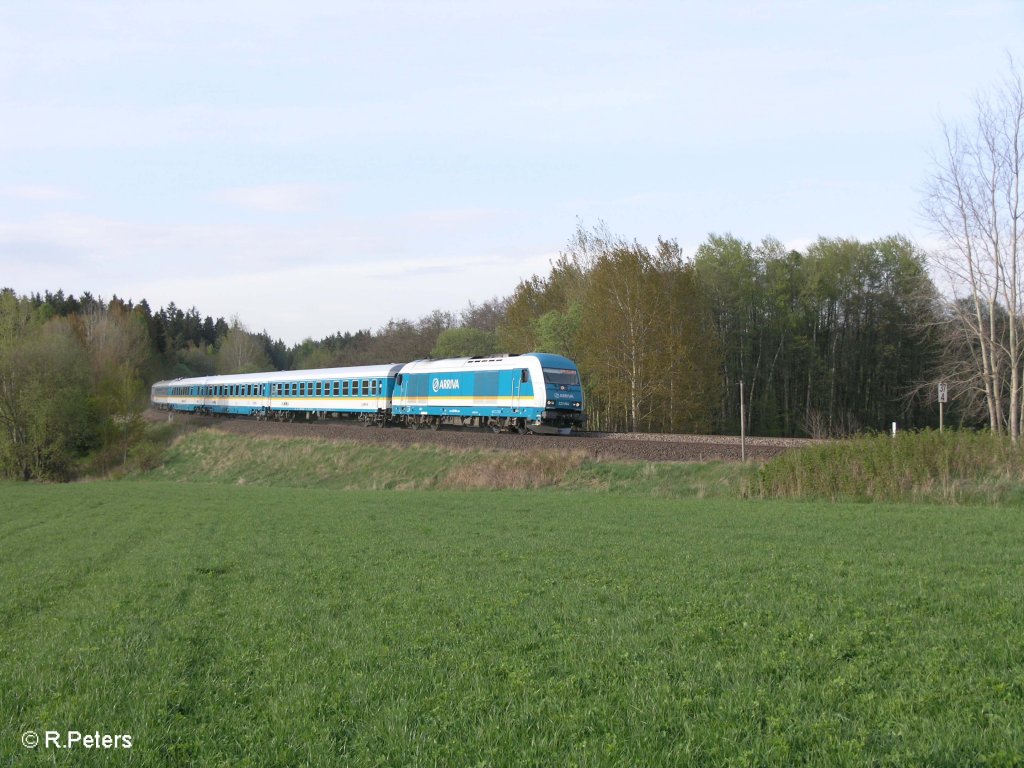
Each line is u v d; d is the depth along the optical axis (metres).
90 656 10.09
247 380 68.81
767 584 12.82
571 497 27.97
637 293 53.84
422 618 11.44
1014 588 11.93
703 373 57.09
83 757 7.08
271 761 6.93
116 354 86.12
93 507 32.03
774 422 70.06
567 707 7.80
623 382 53.94
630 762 6.54
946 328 45.31
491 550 17.42
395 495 31.56
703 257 74.19
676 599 11.99
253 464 49.28
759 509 22.80
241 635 10.96
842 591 12.06
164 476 52.75
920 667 8.36
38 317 67.06
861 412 73.75
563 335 59.53
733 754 6.60
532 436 38.00
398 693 8.39
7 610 13.43
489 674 8.88
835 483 25.28
